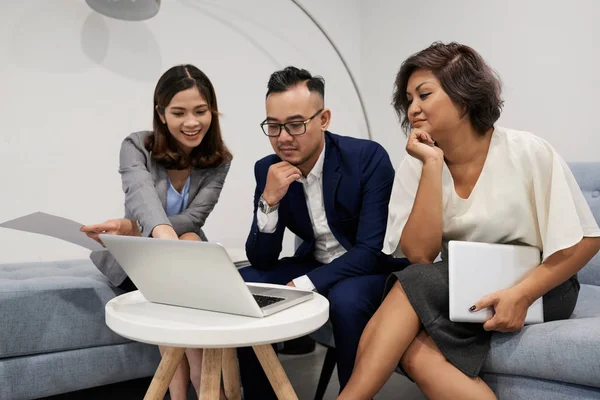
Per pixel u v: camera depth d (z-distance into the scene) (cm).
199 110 180
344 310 150
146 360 182
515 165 140
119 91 275
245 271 183
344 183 172
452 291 129
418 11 315
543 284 130
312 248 189
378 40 343
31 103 251
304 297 135
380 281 161
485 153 146
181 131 179
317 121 163
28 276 197
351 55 354
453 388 127
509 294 129
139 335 113
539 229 139
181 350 129
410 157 160
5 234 245
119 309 128
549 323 134
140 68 280
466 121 144
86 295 171
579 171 217
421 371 131
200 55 299
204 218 193
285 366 244
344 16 350
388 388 213
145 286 132
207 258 112
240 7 313
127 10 245
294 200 181
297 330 115
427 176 145
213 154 194
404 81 151
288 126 160
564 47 244
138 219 166
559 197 131
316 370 237
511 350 130
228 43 309
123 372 178
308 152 165
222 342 108
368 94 351
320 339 181
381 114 342
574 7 240
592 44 234
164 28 287
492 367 134
